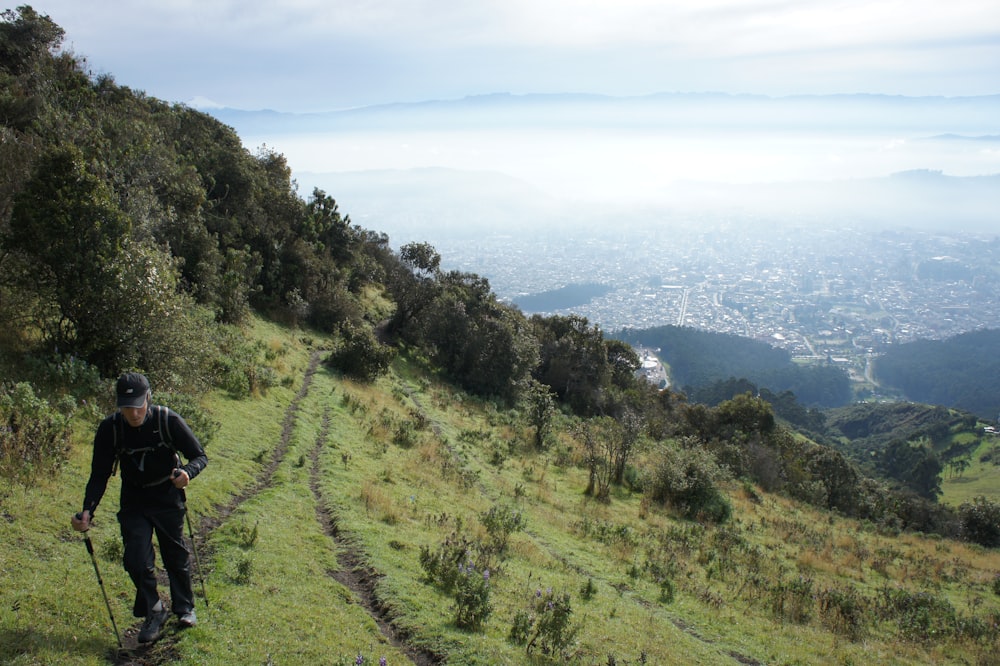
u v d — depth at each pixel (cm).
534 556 1115
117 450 456
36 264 1249
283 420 1633
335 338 3581
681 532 1653
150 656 474
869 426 11244
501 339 3841
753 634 1011
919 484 7275
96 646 462
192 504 843
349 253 4912
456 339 3884
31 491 685
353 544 870
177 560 498
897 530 2684
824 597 1251
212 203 3706
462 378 3816
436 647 625
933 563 1900
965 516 3091
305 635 570
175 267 1647
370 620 652
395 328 4325
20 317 1280
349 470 1321
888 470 7831
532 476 2011
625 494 2117
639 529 1650
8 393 892
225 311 2712
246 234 3703
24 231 1209
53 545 593
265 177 4841
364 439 1728
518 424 2956
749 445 3562
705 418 4619
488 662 614
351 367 2822
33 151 1441
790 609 1169
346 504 1061
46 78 3200
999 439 9238
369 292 5209
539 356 4481
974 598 1541
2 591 484
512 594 852
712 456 2198
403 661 582
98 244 1251
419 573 819
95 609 509
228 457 1160
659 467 2173
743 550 1603
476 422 2788
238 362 1878
